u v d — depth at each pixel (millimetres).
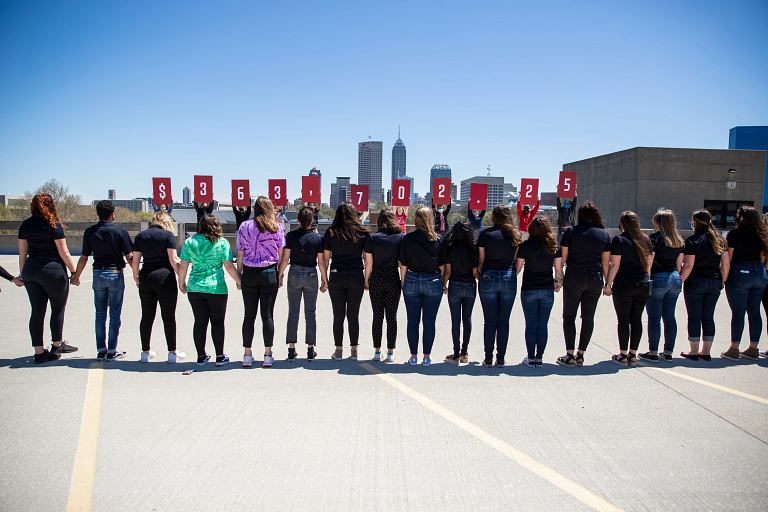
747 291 5246
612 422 3672
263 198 4992
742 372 4918
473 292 5098
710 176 26078
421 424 3615
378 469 2975
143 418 3672
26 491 2697
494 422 3662
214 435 3402
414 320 5094
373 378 4672
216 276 4902
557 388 4398
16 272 12461
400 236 5105
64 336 6297
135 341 6082
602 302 9250
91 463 3004
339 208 5113
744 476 2941
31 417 3674
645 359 5309
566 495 2729
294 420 3664
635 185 26094
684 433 3498
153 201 7781
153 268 4992
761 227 5137
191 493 2703
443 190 6957
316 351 5754
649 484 2848
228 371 4867
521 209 7504
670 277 5051
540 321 5012
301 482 2822
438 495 2711
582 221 4969
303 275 5059
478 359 5410
